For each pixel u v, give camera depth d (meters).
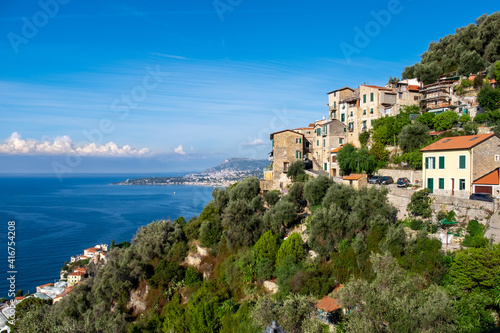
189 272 53.12
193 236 59.94
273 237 45.78
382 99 74.38
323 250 40.25
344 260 37.62
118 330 47.53
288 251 41.75
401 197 44.38
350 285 27.25
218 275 49.81
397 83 78.06
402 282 27.16
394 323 23.66
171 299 51.59
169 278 53.31
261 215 53.88
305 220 50.69
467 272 28.31
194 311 41.72
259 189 66.06
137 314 52.38
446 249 35.22
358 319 24.73
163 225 62.38
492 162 42.41
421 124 62.94
